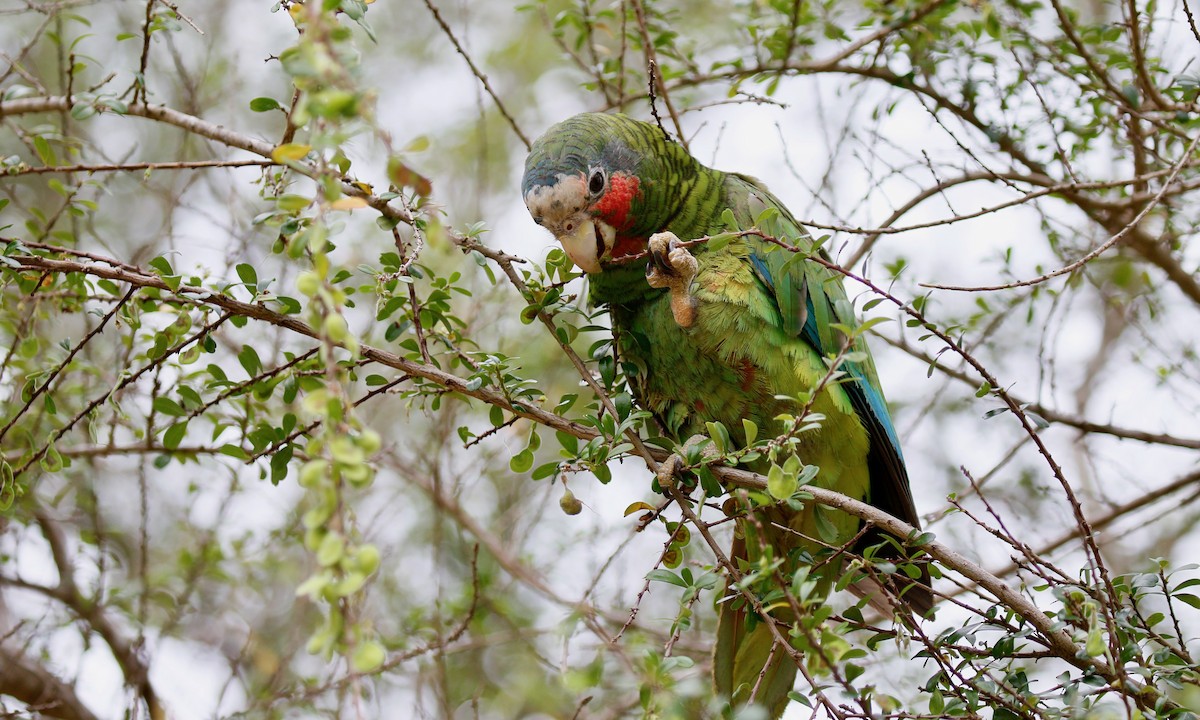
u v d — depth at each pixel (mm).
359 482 4234
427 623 10773
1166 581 6465
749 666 8539
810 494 6547
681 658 5539
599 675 5617
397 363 7188
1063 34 10375
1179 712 5953
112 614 10930
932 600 8367
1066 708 6094
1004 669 6551
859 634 11102
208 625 12047
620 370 8578
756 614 6734
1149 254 10555
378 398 12711
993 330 10656
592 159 8539
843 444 8781
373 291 7488
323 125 4734
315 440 4305
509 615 10664
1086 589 6367
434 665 10445
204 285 8148
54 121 12930
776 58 10570
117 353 9805
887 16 10461
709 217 8875
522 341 12414
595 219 8539
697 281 8523
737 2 11578
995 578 6633
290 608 12391
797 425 6582
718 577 6543
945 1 9734
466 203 14008
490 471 12609
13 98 9062
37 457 7512
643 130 8898
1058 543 10664
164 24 7734
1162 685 6414
